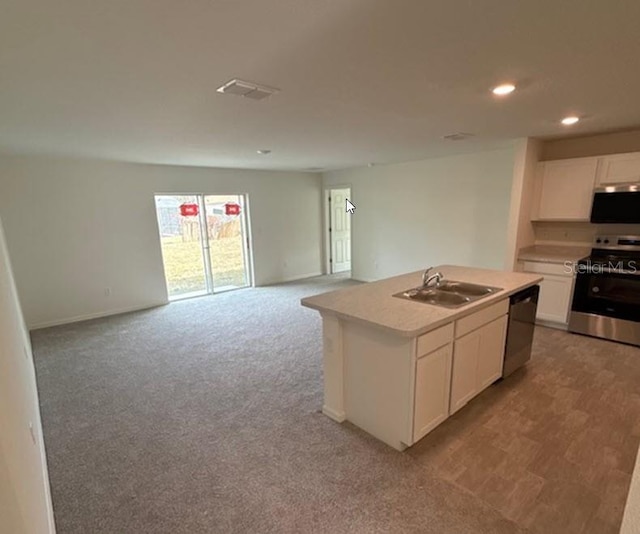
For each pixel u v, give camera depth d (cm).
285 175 702
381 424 224
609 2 128
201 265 650
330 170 716
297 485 191
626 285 354
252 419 253
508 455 209
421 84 212
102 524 170
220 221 653
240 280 700
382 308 229
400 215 612
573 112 279
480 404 262
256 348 382
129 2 120
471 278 309
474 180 502
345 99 238
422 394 208
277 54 167
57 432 242
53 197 463
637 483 62
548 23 142
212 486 192
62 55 160
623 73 198
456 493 182
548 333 398
